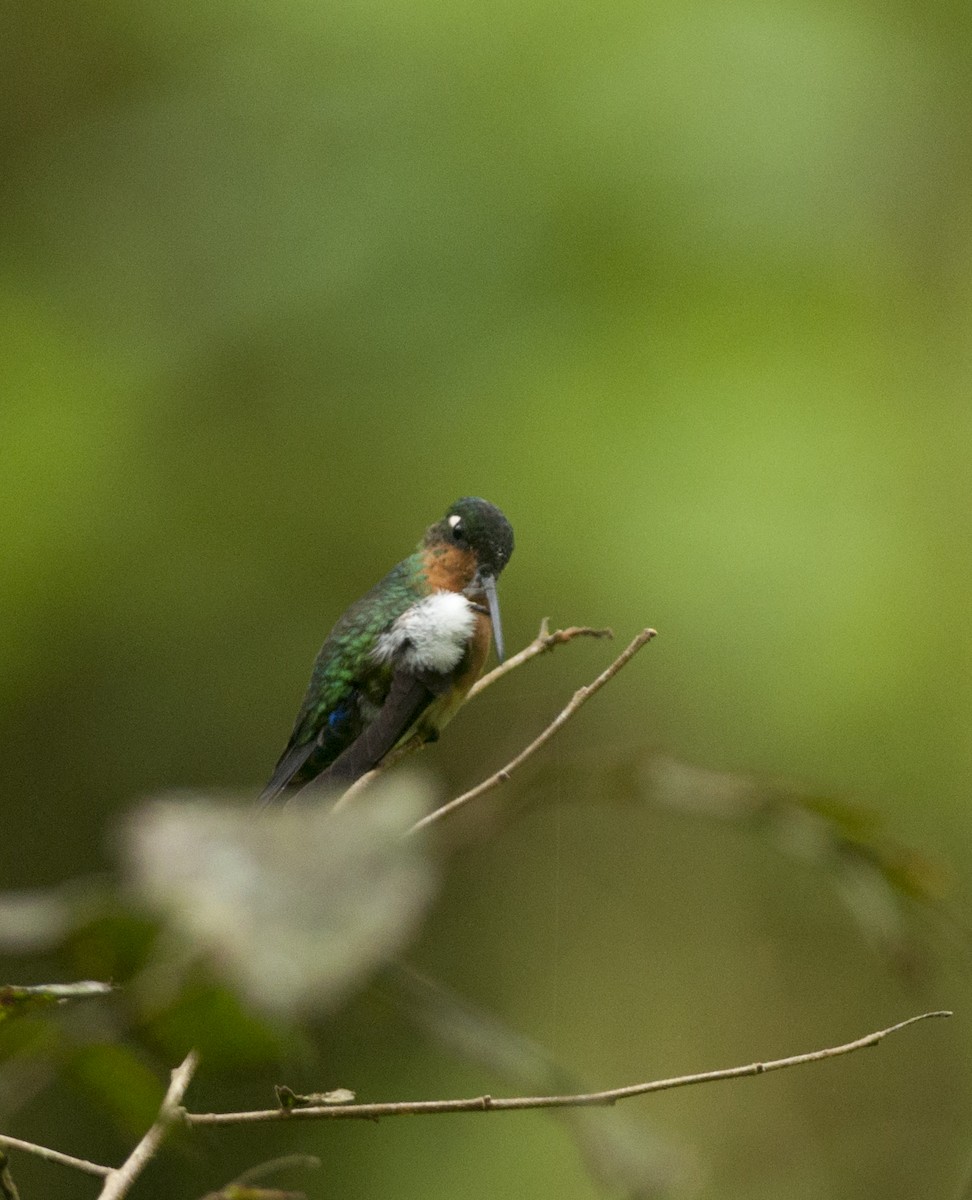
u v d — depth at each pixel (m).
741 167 14.41
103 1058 2.41
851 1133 11.78
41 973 7.12
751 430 14.01
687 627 13.73
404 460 14.78
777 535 13.65
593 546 13.91
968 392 14.59
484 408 14.44
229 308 15.19
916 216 14.87
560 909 14.32
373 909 1.44
